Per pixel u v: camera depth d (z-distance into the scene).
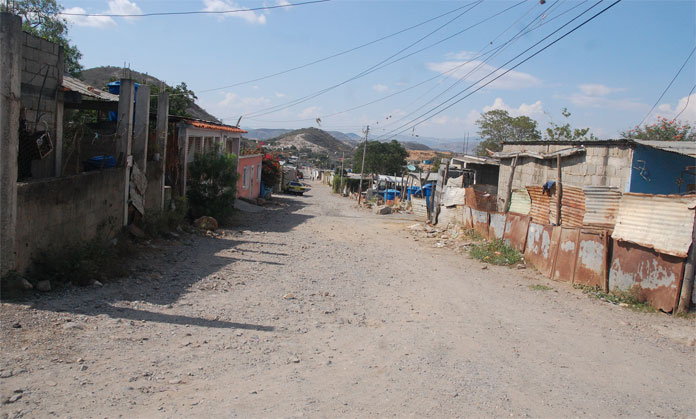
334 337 6.63
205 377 4.91
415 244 17.98
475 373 5.54
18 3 21.20
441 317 8.09
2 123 6.65
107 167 12.05
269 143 168.62
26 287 6.92
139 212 12.76
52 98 10.51
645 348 6.83
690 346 6.98
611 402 4.94
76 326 5.91
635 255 9.48
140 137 12.69
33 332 5.56
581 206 11.71
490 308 8.85
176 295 8.11
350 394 4.75
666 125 22.75
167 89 27.70
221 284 9.24
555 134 28.53
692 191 11.48
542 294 10.16
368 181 57.78
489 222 16.61
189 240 14.01
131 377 4.73
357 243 17.34
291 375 5.14
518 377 5.49
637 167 12.12
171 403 4.27
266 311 7.67
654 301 8.98
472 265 13.66
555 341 7.00
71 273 7.80
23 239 7.30
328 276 10.95
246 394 4.58
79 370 4.75
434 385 5.11
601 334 7.44
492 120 44.06
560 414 4.58
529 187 14.16
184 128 17.50
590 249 10.64
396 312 8.28
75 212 9.05
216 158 18.56
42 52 10.00
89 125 14.93
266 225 20.62
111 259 9.37
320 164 129.00
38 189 7.64
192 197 18.22
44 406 3.98
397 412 4.41
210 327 6.58
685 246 8.47
